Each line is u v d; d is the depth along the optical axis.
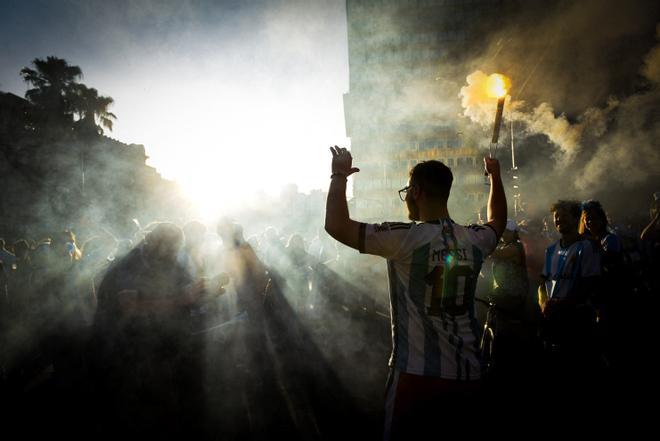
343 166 2.11
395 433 1.93
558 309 4.15
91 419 4.19
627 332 4.27
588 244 4.16
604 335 4.16
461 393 1.94
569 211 4.26
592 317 4.12
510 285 4.86
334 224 2.02
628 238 6.00
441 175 2.15
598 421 3.93
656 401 4.14
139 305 4.11
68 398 5.09
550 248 4.49
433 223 2.09
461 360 1.97
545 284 4.49
